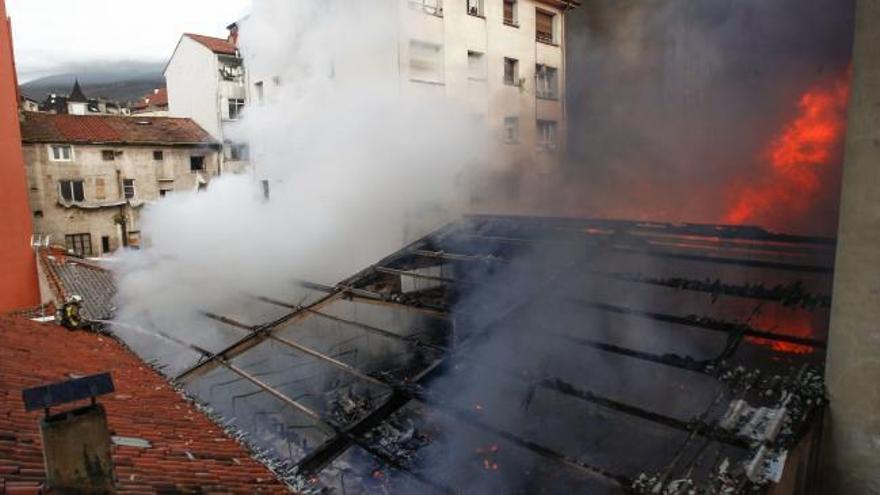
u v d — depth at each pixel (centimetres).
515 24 2509
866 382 561
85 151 2811
